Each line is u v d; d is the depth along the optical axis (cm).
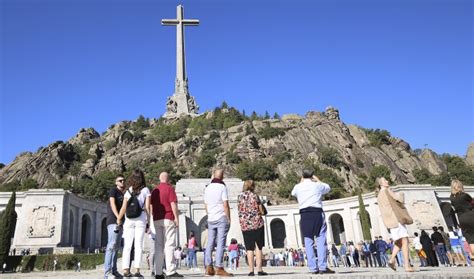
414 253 3666
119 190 1115
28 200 4959
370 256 2811
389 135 13025
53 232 4828
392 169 10919
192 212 6284
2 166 11238
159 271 984
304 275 893
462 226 1080
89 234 5850
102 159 10950
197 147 11256
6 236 3794
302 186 1066
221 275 1009
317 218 1025
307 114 13725
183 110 13912
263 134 11588
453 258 2055
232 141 11381
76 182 8844
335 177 9606
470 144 12975
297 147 11181
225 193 1079
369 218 5862
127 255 989
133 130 13575
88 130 13662
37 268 3769
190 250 2669
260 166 9656
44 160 10219
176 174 9575
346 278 857
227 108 14025
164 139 12031
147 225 1130
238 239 5888
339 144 11625
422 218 5350
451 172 10656
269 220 6762
